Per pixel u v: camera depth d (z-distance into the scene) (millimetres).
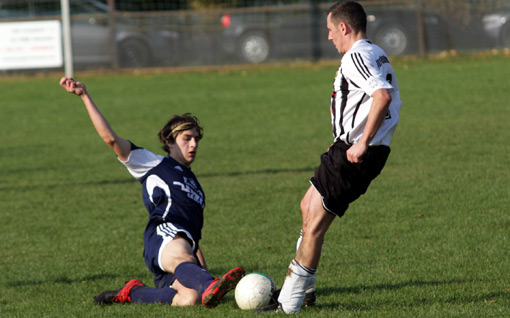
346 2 15711
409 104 55625
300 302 15586
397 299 16875
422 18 78438
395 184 32469
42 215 31062
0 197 35250
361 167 14852
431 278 18906
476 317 14930
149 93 68500
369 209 28344
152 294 17359
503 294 16875
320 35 80312
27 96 70312
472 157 37312
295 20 80375
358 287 18391
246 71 78812
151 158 18469
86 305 17891
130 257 23750
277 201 31047
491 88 59094
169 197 17938
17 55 79562
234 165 40188
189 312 15984
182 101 63781
